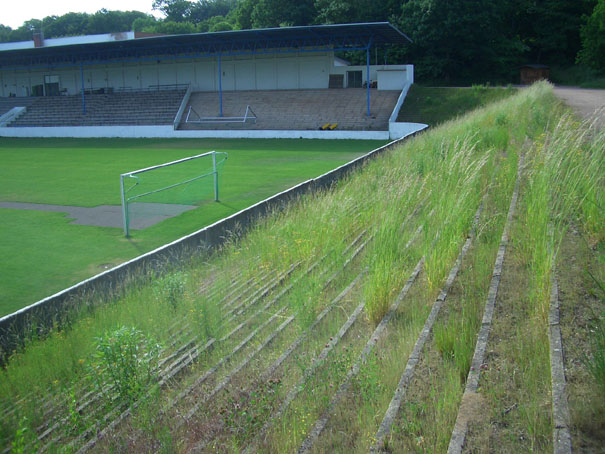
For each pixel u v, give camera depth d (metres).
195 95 52.56
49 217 17.12
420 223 9.78
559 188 8.43
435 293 6.90
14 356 7.51
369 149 33.53
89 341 7.42
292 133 41.41
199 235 12.04
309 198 14.88
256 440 4.46
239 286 9.37
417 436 4.17
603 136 8.94
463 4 59.59
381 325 6.36
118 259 12.88
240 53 48.12
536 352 4.86
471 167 10.80
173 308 8.41
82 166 29.20
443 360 5.26
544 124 18.27
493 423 4.10
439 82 65.88
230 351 6.46
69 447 4.94
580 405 4.06
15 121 54.09
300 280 8.34
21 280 11.52
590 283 6.10
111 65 57.78
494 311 6.00
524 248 7.41
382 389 4.91
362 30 40.59
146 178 24.25
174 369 6.32
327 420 4.63
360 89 47.66
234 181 22.67
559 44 67.62
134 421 5.10
